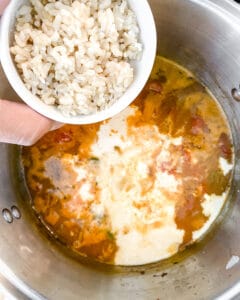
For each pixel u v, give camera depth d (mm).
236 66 400
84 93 331
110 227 439
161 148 444
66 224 439
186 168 445
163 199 443
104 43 330
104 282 422
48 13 322
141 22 337
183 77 450
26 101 324
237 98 427
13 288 357
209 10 362
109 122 441
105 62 336
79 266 428
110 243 439
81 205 438
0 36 312
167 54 444
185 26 394
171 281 423
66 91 330
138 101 443
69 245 439
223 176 449
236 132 448
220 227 443
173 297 403
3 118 355
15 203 418
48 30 322
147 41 338
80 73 331
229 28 367
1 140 374
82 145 439
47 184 439
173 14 384
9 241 377
